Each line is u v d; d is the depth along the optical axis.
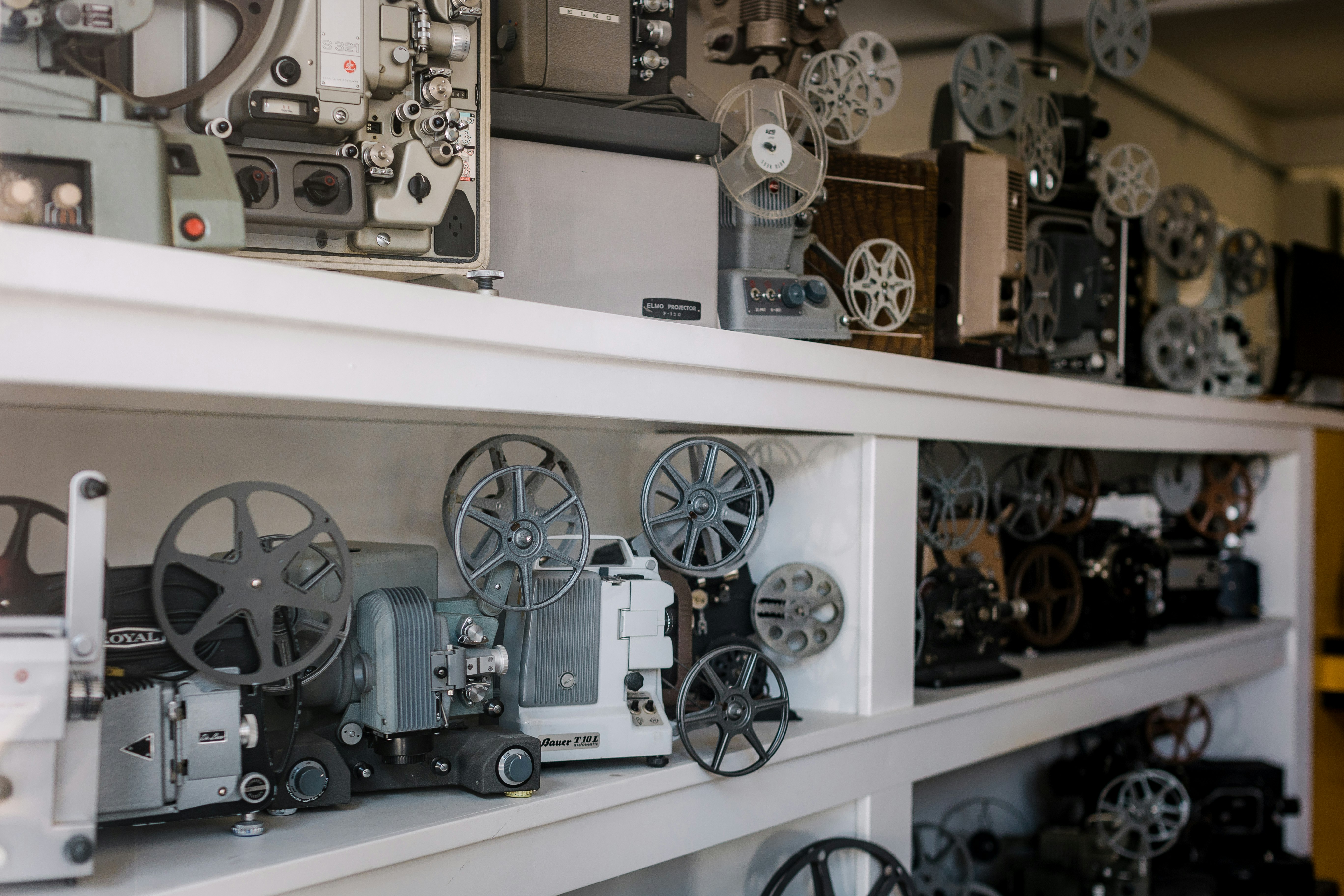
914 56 4.15
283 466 2.05
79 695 1.25
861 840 2.39
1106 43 3.23
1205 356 3.66
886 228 2.46
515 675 1.86
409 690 1.66
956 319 2.68
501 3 1.89
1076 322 3.16
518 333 1.61
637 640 1.94
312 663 1.56
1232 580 4.16
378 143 1.57
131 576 1.45
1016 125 2.99
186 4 1.44
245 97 1.42
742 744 2.12
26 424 1.74
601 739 1.87
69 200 1.24
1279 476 4.27
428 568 1.92
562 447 2.53
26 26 1.25
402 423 2.22
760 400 2.06
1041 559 3.29
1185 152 5.74
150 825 1.51
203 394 1.36
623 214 1.89
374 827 1.55
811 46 2.45
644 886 2.46
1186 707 4.08
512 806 1.67
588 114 1.84
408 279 1.73
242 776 1.47
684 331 1.86
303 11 1.46
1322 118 6.59
